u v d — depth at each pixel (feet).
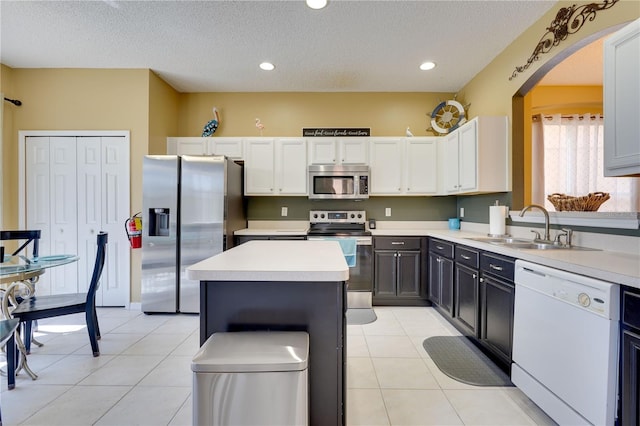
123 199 11.18
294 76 11.82
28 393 6.12
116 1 7.52
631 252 5.72
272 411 3.31
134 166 11.15
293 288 4.28
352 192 12.29
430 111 13.33
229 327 4.32
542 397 5.24
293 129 13.46
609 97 5.02
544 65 7.97
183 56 10.28
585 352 4.40
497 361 7.18
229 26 8.55
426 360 7.43
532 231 8.11
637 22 4.54
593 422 4.25
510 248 6.71
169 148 12.45
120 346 8.20
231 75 11.78
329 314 4.27
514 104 9.31
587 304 4.35
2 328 5.44
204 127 13.29
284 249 5.93
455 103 12.31
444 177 12.35
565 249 6.50
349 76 11.82
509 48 9.44
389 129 13.42
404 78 11.96
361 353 7.79
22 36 9.08
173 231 10.52
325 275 3.82
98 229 11.21
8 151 10.96
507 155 9.52
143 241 10.54
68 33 8.92
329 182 12.30
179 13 7.98
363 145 12.51
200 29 8.71
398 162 12.50
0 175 10.60
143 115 11.14
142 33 8.91
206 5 7.67
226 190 10.71
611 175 5.03
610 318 4.05
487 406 5.74
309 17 8.11
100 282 11.27
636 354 3.82
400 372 6.89
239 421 3.30
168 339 8.64
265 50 9.84
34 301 7.60
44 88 11.12
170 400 5.91
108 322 9.93
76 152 11.18
